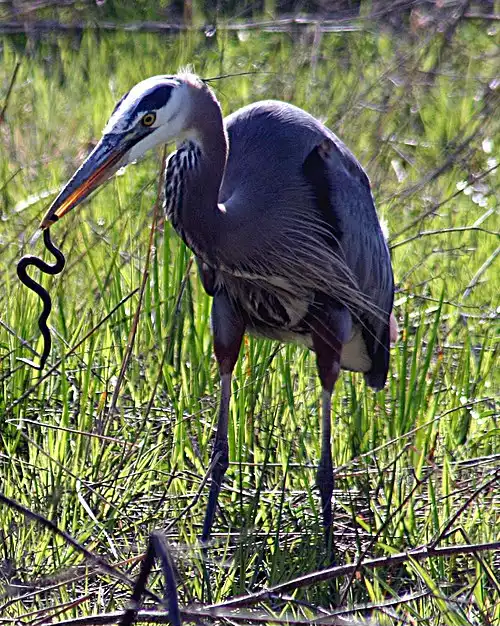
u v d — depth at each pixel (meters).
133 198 12.83
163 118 8.38
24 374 10.12
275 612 7.59
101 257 12.25
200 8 20.36
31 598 7.62
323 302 9.83
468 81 18.27
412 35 18.72
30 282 7.97
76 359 10.49
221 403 9.48
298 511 9.07
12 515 8.34
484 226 14.09
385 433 10.10
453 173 15.20
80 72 18.80
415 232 13.87
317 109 16.16
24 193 14.03
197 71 17.95
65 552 8.08
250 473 9.66
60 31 20.02
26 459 9.60
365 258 10.23
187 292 10.84
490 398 9.87
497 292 12.68
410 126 17.05
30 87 17.95
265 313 9.89
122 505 8.68
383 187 14.80
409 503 8.82
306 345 10.25
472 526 8.41
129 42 19.88
